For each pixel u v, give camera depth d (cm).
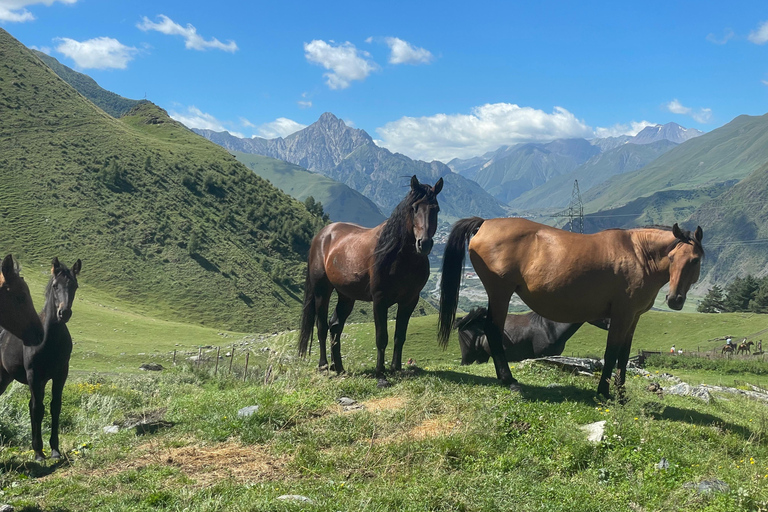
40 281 9075
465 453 717
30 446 962
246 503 571
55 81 17950
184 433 868
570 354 4897
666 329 6372
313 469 690
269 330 10712
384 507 568
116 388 1708
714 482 659
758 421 1026
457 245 1018
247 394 1047
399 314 1089
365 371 1153
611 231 948
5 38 19050
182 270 11850
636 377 1385
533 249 950
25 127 14750
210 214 14538
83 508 611
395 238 1010
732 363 3606
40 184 12669
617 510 593
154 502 602
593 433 770
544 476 690
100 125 16275
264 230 15088
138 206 13375
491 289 989
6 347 877
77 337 6228
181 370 2523
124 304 9988
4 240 10588
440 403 898
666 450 746
